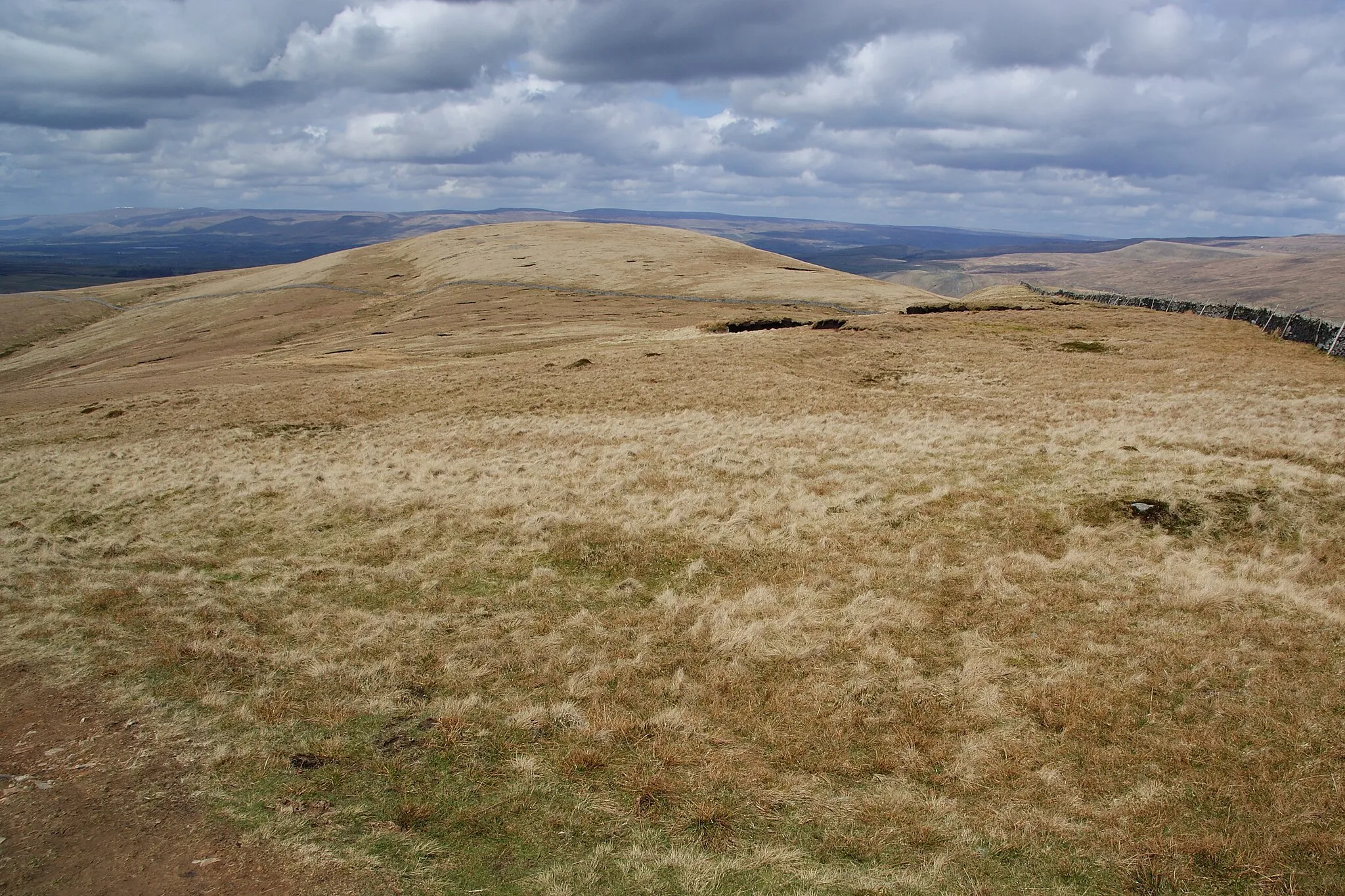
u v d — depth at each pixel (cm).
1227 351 3794
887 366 3756
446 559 1357
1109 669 893
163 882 621
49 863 645
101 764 788
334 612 1164
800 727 825
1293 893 582
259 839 669
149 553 1498
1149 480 1448
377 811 706
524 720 845
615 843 661
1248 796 682
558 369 4072
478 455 2300
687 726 827
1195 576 1097
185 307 13900
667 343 4909
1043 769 736
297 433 3022
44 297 16038
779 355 3881
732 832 671
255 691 927
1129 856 627
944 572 1162
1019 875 615
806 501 1495
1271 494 1337
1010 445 1873
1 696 938
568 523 1473
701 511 1498
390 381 4119
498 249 16225
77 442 3375
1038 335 4575
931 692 871
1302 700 808
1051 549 1223
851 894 599
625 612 1105
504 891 608
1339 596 1025
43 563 1460
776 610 1084
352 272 15775
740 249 15750
